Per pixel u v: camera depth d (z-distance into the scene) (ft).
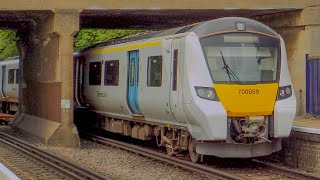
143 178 44.11
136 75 59.88
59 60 63.98
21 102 90.58
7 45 150.00
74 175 43.47
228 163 52.60
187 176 45.09
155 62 55.01
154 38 55.67
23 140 70.44
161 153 57.72
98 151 61.05
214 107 47.11
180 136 52.31
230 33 49.26
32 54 80.64
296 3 68.59
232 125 48.14
